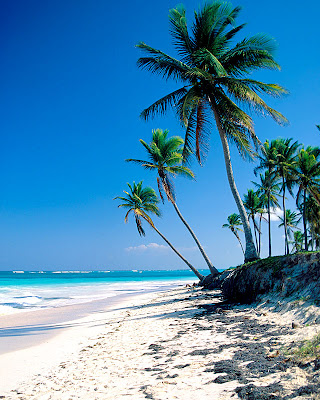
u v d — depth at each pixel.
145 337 8.83
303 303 8.55
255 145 15.70
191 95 15.71
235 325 8.84
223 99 16.11
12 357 8.00
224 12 16.19
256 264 12.85
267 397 3.58
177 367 5.54
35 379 6.11
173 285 50.66
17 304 22.05
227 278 16.14
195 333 8.48
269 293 11.06
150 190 31.83
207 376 4.77
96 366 6.46
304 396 3.43
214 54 16.97
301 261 10.44
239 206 15.77
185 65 16.41
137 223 31.89
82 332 11.18
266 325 8.15
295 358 4.86
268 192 33.97
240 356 5.62
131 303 21.16
